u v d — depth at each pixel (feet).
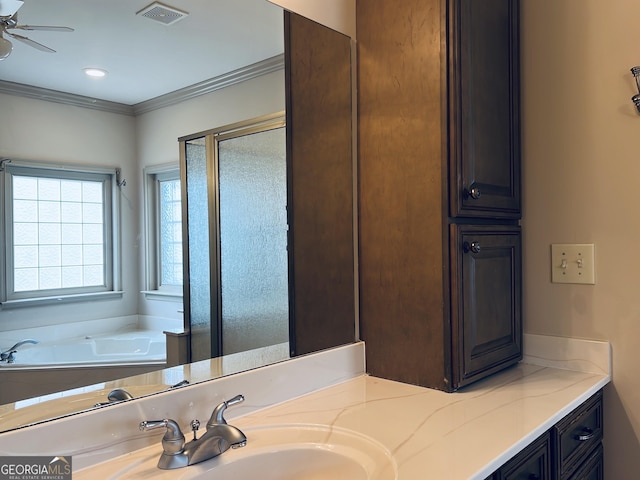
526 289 5.57
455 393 4.57
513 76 5.40
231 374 4.14
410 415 4.04
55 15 3.43
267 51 4.65
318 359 4.77
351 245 5.22
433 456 3.27
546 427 3.87
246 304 4.44
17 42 3.26
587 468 4.71
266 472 3.50
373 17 5.08
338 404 4.34
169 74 4.02
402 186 4.86
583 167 5.23
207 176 4.29
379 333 5.09
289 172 4.84
